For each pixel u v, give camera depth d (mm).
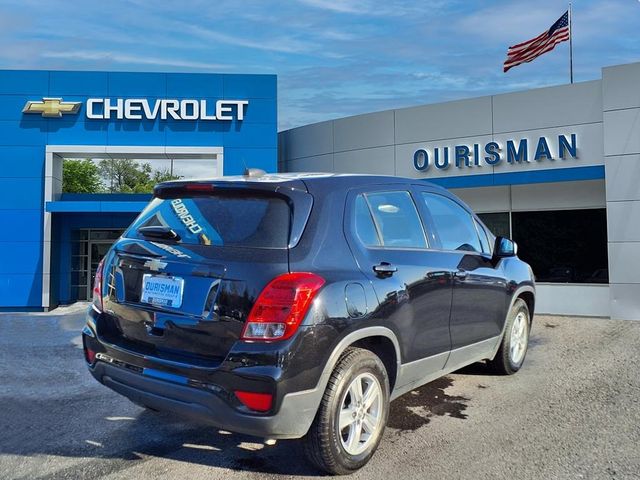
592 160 11805
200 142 16109
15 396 5508
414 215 4570
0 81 15523
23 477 3652
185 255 3553
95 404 5234
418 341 4211
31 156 15594
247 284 3271
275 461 3904
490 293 5293
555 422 4668
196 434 4434
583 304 12227
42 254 15422
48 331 10406
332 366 3410
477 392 5508
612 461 3879
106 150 15797
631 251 11141
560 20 15445
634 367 6609
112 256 4023
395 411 4949
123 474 3699
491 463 3855
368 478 3623
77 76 15797
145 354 3547
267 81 16297
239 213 3648
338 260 3623
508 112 12766
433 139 13695
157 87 16016
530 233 13094
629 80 11219
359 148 14758
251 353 3174
